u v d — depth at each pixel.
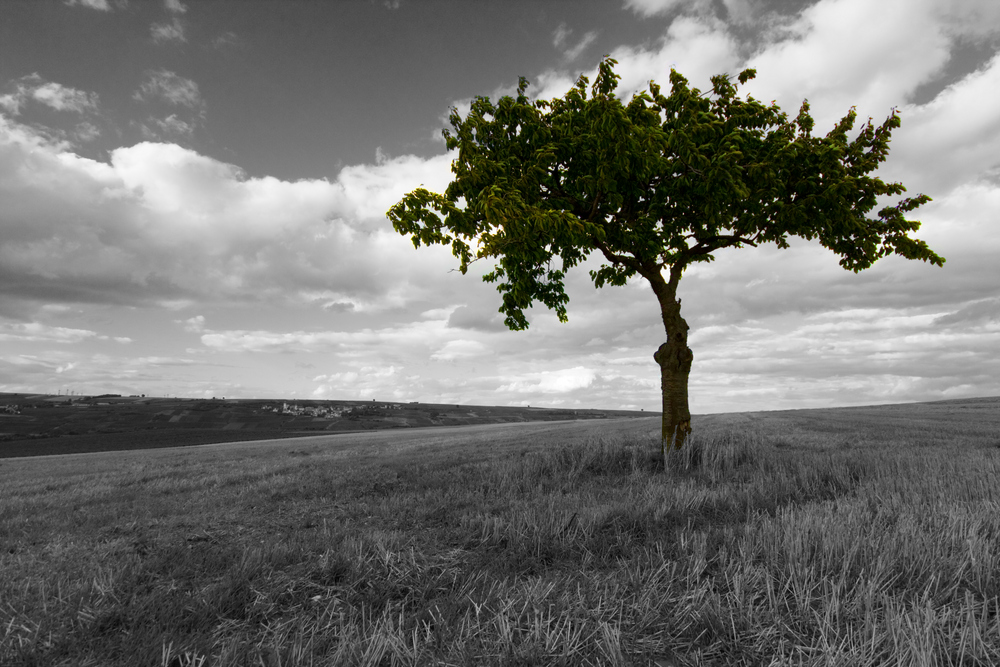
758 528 4.62
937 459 8.64
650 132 8.88
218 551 5.02
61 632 3.21
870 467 7.98
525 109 10.51
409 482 9.72
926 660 2.22
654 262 12.05
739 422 30.14
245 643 2.96
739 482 7.88
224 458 21.80
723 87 11.46
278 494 9.08
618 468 10.48
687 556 3.98
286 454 22.50
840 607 2.87
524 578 3.97
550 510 5.69
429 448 19.98
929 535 3.84
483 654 2.65
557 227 8.68
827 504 5.25
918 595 3.04
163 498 9.41
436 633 2.97
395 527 6.00
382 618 3.14
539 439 22.25
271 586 3.93
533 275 12.92
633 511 5.72
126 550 5.29
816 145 10.66
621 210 11.37
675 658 2.62
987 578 3.12
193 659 2.68
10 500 9.90
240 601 3.67
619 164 9.12
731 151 8.92
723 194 9.40
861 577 3.18
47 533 6.39
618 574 3.85
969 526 4.05
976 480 6.38
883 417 30.75
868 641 2.46
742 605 2.99
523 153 11.16
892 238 11.20
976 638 2.37
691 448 10.38
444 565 4.35
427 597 3.67
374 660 2.59
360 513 6.98
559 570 4.12
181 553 4.96
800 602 2.97
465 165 10.92
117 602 3.69
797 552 3.61
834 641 2.54
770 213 10.63
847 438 15.16
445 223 10.11
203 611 3.44
